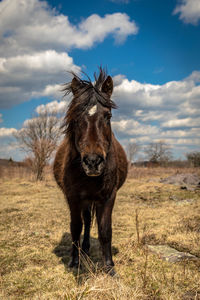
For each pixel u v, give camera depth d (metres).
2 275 2.90
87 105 2.43
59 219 5.50
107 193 2.73
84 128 2.36
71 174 2.66
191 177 11.74
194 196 7.90
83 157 2.24
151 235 4.07
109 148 2.61
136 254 3.32
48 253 3.61
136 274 2.76
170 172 19.16
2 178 14.05
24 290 2.55
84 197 2.75
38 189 10.00
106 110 2.47
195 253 3.32
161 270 2.83
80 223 2.98
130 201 7.58
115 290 2.18
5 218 5.61
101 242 2.79
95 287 2.17
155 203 7.14
